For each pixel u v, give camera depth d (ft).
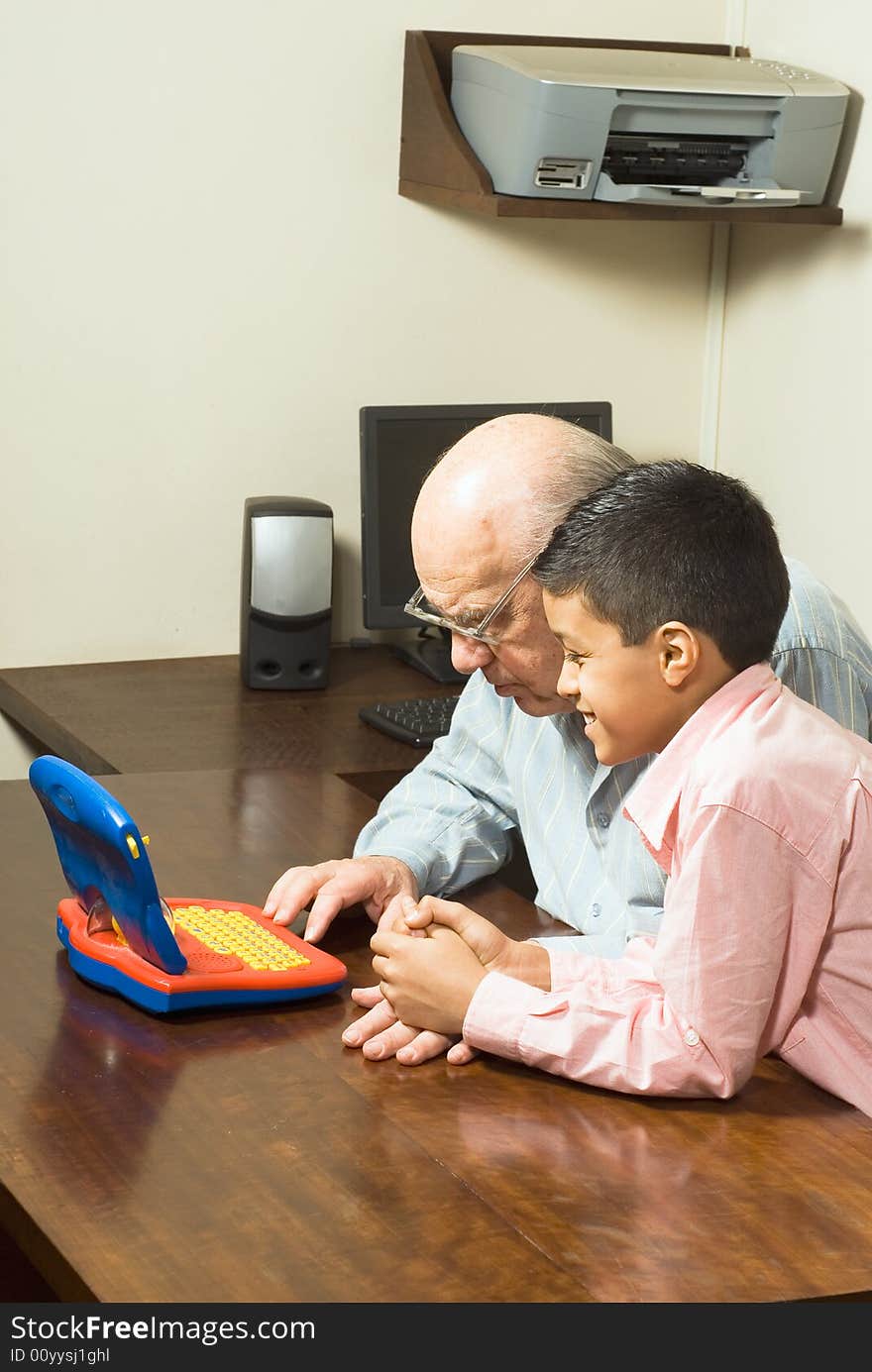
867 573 9.09
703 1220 3.40
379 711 8.11
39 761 4.45
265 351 9.08
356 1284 3.13
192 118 8.68
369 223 9.14
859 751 3.88
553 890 5.30
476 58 8.54
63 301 8.63
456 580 4.64
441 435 9.04
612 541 3.86
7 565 8.80
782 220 8.77
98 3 8.39
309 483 9.32
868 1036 3.93
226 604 9.31
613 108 8.29
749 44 9.71
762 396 9.75
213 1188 3.48
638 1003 4.00
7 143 8.38
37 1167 3.55
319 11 8.79
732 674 3.92
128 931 4.40
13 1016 4.33
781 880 3.74
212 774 6.56
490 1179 3.55
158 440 8.96
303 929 4.97
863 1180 3.59
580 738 5.24
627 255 9.74
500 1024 4.06
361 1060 4.15
